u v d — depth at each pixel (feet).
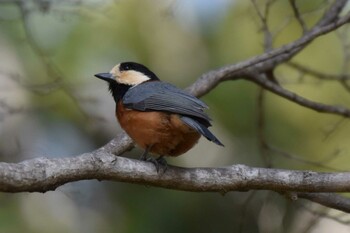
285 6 43.45
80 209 41.83
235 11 43.62
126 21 44.24
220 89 42.11
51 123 44.93
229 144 42.60
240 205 38.81
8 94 44.11
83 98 40.86
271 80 37.60
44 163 22.13
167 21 43.78
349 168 41.83
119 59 43.98
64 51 43.57
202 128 26.30
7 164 21.34
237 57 43.27
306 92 43.83
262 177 25.73
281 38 43.27
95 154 23.72
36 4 38.06
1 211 41.24
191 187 25.49
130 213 40.29
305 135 42.27
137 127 27.71
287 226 37.04
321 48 43.98
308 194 29.84
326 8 40.57
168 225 39.60
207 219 39.73
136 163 24.62
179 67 44.06
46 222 41.70
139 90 28.76
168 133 27.37
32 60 45.73
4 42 45.50
